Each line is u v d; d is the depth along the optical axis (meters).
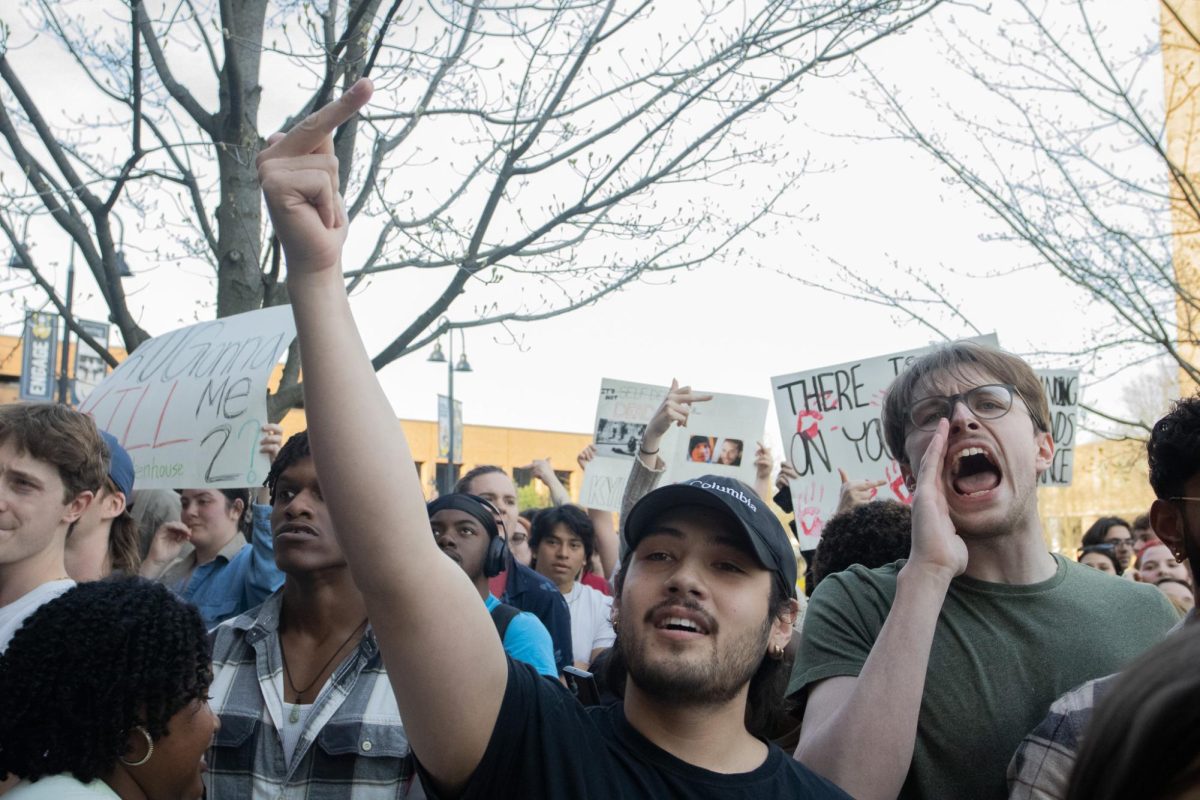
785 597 2.02
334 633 2.64
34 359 16.78
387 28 4.66
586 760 1.79
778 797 1.83
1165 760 0.91
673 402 4.74
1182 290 7.58
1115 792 0.93
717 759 1.88
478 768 1.76
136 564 3.41
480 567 3.69
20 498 2.73
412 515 1.75
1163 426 2.23
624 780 1.79
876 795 2.12
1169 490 2.21
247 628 2.69
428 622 1.72
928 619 2.27
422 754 1.77
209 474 3.93
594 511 6.23
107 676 2.03
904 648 2.24
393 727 2.49
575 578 5.94
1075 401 5.33
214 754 2.50
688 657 1.85
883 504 3.32
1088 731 1.00
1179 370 9.64
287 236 1.81
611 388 6.30
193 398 4.08
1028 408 2.61
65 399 15.81
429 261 5.49
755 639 1.92
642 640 1.89
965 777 2.34
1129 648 2.42
